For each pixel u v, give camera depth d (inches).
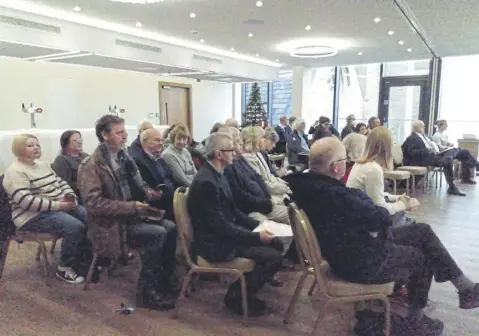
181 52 316.5
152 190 107.4
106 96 349.7
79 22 244.1
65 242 107.3
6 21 208.1
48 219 105.1
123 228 96.4
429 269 81.4
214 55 349.1
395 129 394.6
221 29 262.8
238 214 98.0
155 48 295.0
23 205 103.0
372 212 70.9
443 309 95.8
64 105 317.4
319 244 75.4
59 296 100.7
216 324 88.1
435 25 241.4
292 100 432.8
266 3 201.9
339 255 73.5
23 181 106.0
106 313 92.5
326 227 73.7
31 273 114.4
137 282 106.8
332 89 432.8
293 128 269.4
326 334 84.4
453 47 309.0
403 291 89.1
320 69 436.1
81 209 118.5
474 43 293.0
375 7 205.9
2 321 88.3
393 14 218.2
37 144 111.2
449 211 192.2
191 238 90.7
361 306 90.9
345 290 74.4
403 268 75.7
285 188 128.0
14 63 282.7
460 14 215.9
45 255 109.0
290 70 455.8
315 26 249.6
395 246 76.3
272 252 87.6
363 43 299.7
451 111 356.8
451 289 107.2
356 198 72.0
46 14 225.8
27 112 283.1
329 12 217.0
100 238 96.9
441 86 366.6
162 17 233.6
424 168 233.5
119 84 360.5
